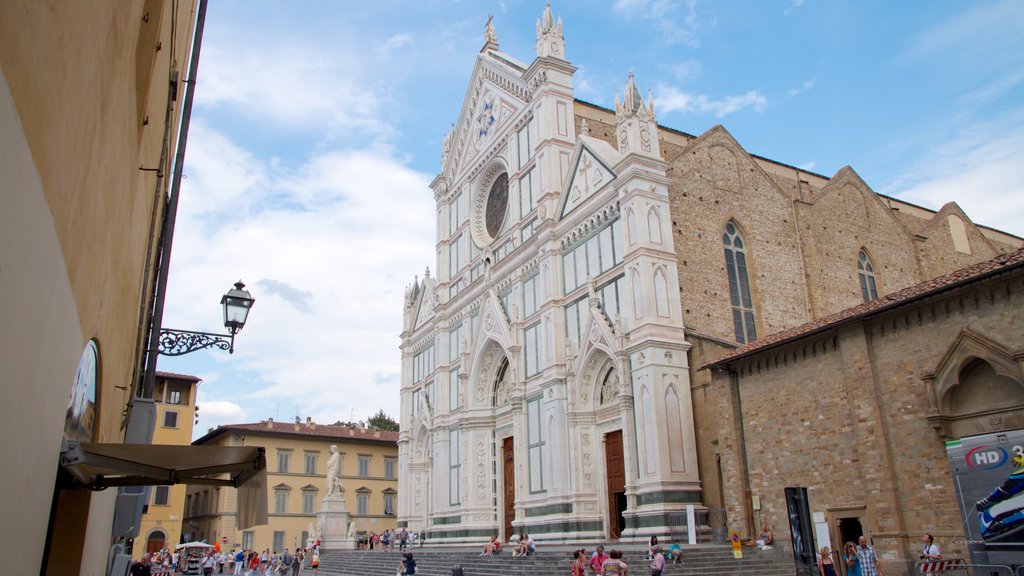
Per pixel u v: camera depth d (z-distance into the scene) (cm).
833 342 2894
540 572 3291
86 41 568
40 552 634
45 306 531
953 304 2489
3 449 452
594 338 4219
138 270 1490
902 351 2634
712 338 3906
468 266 5931
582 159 4625
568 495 4256
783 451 3036
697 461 3688
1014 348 2292
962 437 2383
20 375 474
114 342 1133
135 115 967
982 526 2141
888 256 5350
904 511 2561
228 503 8056
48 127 485
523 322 4984
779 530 3005
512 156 5391
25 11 412
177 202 1852
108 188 802
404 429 6762
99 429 1111
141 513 1722
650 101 4316
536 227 4959
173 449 1009
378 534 8381
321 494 8588
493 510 5306
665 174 4200
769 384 3147
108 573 1909
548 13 5244
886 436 2638
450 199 6506
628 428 3866
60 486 1027
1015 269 2280
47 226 511
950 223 6028
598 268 4325
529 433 4734
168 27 1220
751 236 4588
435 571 4059
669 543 3403
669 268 4006
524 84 5366
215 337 1883
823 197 5125
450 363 6066
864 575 2383
